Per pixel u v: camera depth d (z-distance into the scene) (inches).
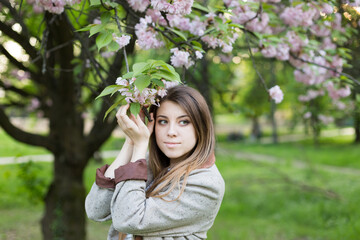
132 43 96.0
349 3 101.7
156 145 66.8
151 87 55.2
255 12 97.0
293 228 280.8
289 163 501.0
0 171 345.7
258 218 314.2
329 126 180.5
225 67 178.9
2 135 498.0
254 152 689.6
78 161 179.9
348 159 545.6
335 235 256.5
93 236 262.7
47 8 71.7
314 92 151.8
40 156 538.6
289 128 253.6
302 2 97.0
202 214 57.8
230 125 1322.6
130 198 53.6
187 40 82.7
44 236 188.5
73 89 162.7
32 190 200.8
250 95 247.9
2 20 114.0
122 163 59.8
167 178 58.6
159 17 80.0
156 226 54.9
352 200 309.9
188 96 59.9
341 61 111.3
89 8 73.6
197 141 62.3
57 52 124.0
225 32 82.4
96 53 112.0
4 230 265.1
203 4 107.7
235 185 401.4
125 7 78.6
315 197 345.4
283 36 101.6
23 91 182.2
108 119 171.5
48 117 186.7
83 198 189.6
